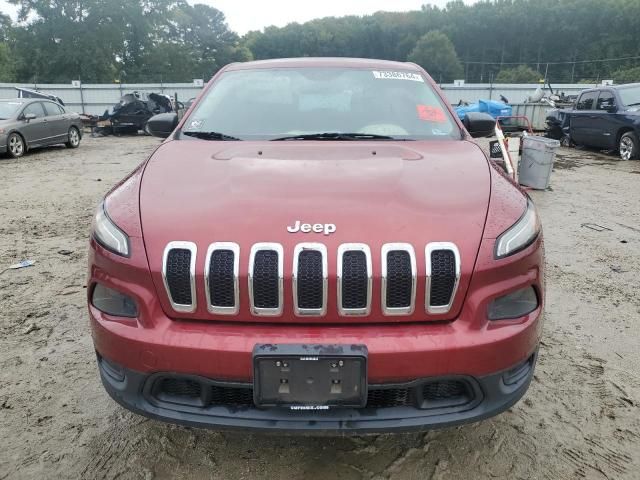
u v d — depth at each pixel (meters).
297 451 2.23
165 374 1.77
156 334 1.76
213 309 1.76
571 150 13.48
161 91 33.16
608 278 4.27
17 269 4.51
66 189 8.41
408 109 2.94
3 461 2.18
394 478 2.08
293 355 1.67
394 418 1.77
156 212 1.94
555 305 3.72
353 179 2.10
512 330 1.80
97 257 1.92
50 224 6.14
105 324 1.85
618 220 6.21
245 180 2.10
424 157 2.37
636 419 2.46
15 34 54.03
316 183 2.06
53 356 3.02
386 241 1.77
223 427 1.77
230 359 1.71
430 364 1.72
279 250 1.74
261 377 1.70
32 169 10.69
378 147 2.51
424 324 1.78
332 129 2.78
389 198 1.96
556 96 18.20
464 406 1.82
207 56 83.56
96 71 55.28
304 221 1.83
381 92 3.04
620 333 3.30
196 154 2.43
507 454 2.22
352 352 1.67
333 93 3.01
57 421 2.44
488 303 1.79
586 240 5.36
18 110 12.98
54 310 3.64
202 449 2.25
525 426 2.40
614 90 11.99
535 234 1.95
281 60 3.38
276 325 1.76
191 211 1.92
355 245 1.75
